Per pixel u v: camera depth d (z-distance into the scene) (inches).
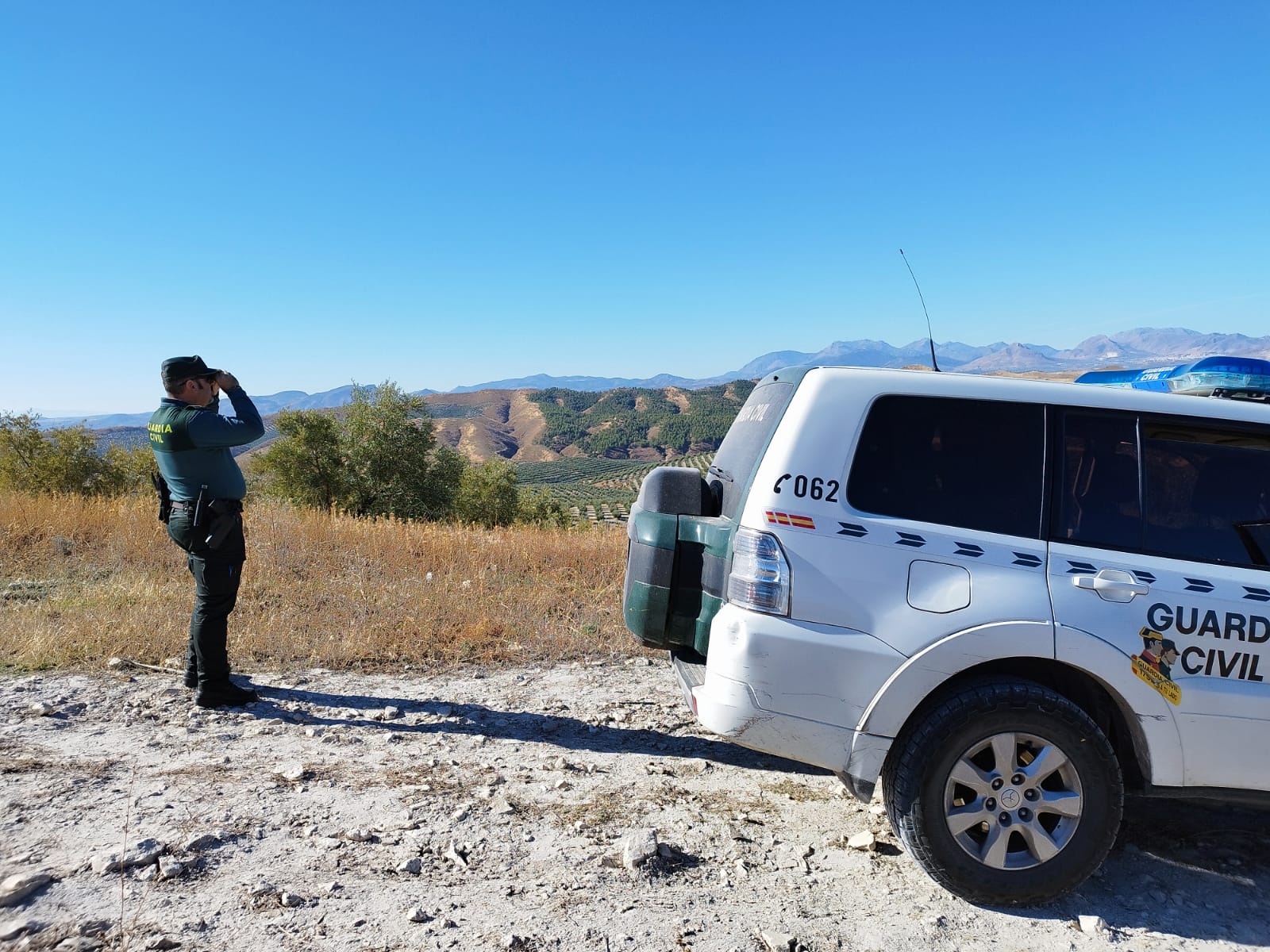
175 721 166.7
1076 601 114.6
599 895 109.5
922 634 113.5
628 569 146.6
